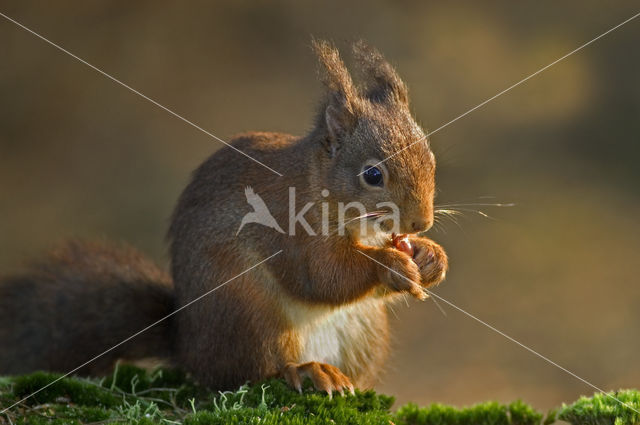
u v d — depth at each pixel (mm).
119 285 8805
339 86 7504
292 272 7430
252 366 7430
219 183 7848
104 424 6051
